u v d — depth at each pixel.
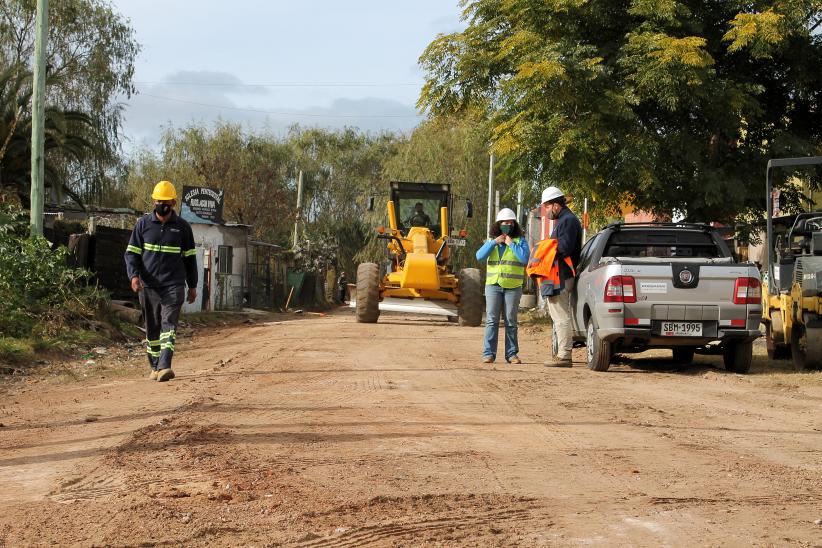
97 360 13.81
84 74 35.50
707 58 18.44
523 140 19.67
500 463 5.82
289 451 6.18
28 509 4.66
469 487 5.14
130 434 6.89
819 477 5.45
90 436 6.90
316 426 7.23
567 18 20.59
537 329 21.48
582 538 4.11
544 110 19.34
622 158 19.55
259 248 42.06
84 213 34.06
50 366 12.84
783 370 12.28
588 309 12.48
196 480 5.27
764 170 20.14
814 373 11.67
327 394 9.27
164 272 10.89
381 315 30.77
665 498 4.88
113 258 21.69
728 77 20.50
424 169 45.75
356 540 4.07
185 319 24.84
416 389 9.75
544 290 12.40
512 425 7.41
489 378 10.88
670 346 12.04
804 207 22.48
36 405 8.87
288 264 45.97
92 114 35.88
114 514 4.53
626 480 5.34
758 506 4.73
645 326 11.38
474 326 23.36
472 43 21.95
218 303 33.06
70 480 5.30
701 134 20.45
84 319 16.92
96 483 5.24
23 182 32.38
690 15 19.64
